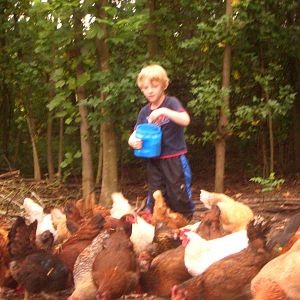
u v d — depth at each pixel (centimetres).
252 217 655
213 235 651
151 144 746
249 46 1155
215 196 711
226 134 1121
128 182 1331
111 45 1067
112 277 567
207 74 1171
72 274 621
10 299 640
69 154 1142
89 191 1101
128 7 1062
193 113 1201
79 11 1019
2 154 1537
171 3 1246
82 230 653
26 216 952
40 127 1423
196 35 1261
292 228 653
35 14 1151
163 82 754
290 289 492
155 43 1185
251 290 516
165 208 725
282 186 1238
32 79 1300
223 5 1209
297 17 1253
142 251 648
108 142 1070
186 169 761
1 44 1358
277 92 1281
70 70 1080
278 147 1419
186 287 551
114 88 1016
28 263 607
